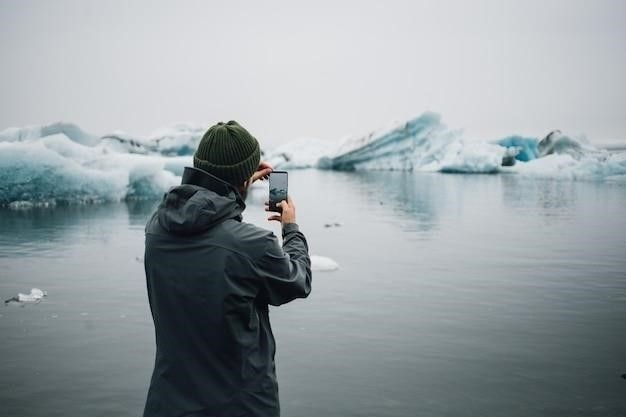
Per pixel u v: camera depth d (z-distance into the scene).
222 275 1.77
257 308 1.90
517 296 7.12
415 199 19.45
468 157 31.78
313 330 5.84
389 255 9.88
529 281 7.90
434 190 22.66
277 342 5.48
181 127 30.98
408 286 7.68
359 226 13.50
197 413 1.79
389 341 5.49
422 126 35.41
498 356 5.09
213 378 1.80
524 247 10.51
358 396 4.30
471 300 6.96
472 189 22.81
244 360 1.81
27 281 7.98
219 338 1.79
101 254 9.91
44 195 17.14
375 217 15.12
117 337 5.63
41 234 12.03
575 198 18.83
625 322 6.04
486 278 8.10
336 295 7.21
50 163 16.78
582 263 9.04
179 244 1.81
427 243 11.09
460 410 4.07
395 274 8.40
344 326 5.96
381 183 26.59
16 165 16.39
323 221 14.42
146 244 1.88
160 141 28.22
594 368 4.82
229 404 1.79
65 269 8.70
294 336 5.65
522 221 13.98
